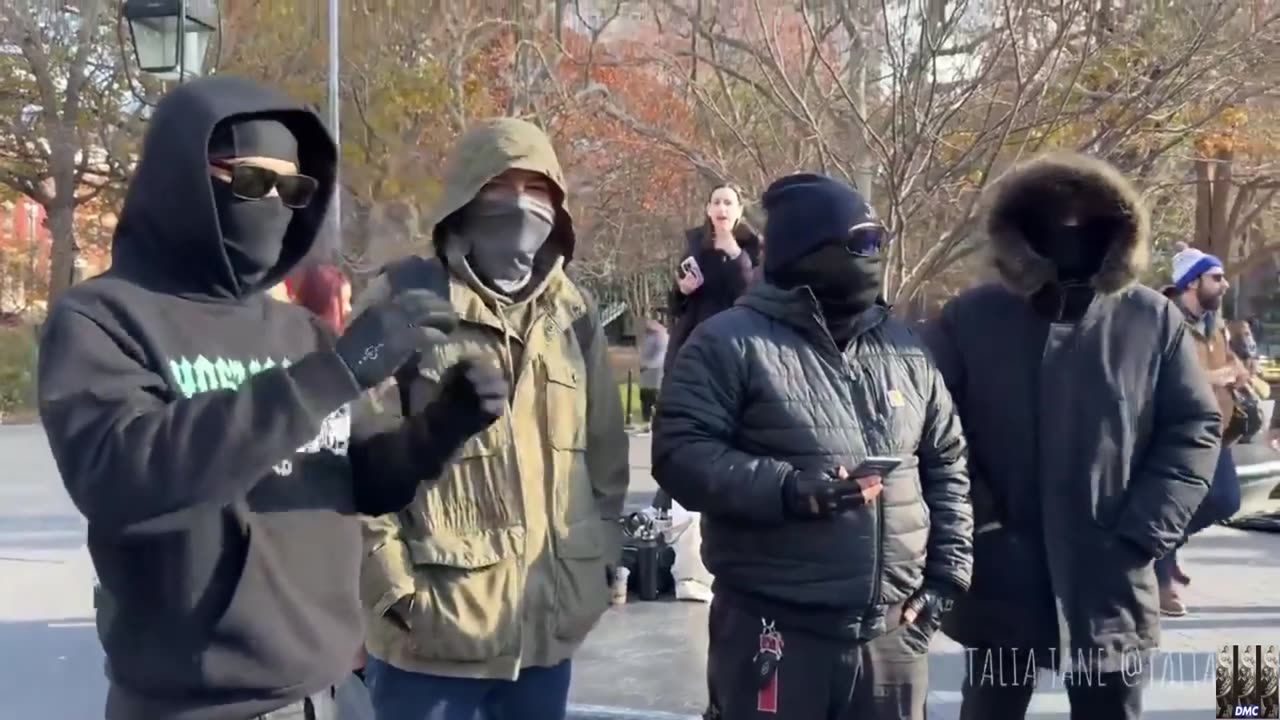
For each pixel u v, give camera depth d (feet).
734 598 10.37
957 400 11.82
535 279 10.43
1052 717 15.08
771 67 19.67
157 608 6.83
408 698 9.74
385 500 8.23
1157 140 18.99
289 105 7.41
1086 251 11.43
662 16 26.11
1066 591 11.16
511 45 35.42
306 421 6.40
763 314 10.53
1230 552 26.81
